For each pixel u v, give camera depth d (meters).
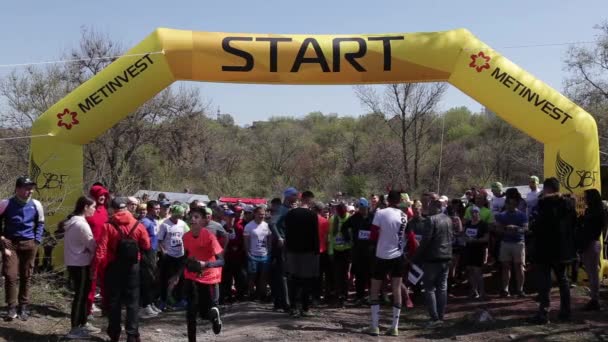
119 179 19.73
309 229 9.50
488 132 51.19
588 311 8.95
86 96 11.07
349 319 9.39
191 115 29.77
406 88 36.12
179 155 31.69
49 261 10.81
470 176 41.94
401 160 40.16
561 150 11.32
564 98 11.41
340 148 51.72
